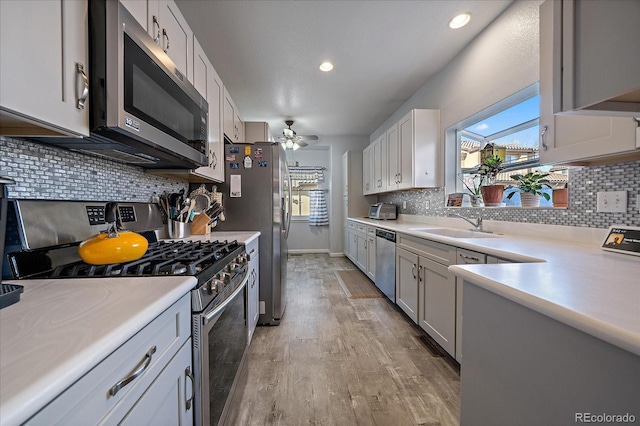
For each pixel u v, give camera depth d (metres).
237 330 1.43
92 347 0.46
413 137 3.02
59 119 0.74
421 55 2.70
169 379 0.76
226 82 3.28
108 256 0.97
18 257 0.87
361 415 1.39
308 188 6.37
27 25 0.65
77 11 0.81
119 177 1.48
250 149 2.51
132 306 0.63
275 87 3.42
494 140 2.54
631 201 1.34
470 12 2.12
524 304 0.70
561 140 1.34
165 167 1.68
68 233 1.06
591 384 0.58
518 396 0.76
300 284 3.73
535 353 0.71
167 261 1.05
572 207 1.62
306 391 1.58
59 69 0.74
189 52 1.66
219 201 2.37
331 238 5.83
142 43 1.01
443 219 2.98
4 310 0.60
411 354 1.96
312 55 2.70
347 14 2.12
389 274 2.92
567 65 0.80
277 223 2.51
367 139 5.85
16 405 0.33
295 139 4.57
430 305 2.07
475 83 2.44
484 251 1.45
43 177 1.03
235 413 1.41
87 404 0.46
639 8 0.68
